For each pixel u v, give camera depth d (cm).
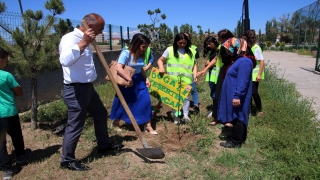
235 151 396
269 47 4206
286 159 356
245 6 805
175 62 511
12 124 343
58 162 369
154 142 428
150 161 369
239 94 374
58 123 513
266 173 332
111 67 446
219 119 409
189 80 520
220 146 418
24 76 458
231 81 390
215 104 498
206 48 577
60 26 486
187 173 341
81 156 386
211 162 366
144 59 480
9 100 338
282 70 1375
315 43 2609
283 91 720
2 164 330
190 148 404
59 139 452
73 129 333
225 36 441
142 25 1591
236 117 395
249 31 539
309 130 459
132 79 447
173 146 415
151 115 466
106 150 394
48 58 459
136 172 342
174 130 481
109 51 1042
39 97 712
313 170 306
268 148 398
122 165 360
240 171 343
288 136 413
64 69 323
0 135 326
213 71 524
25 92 655
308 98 737
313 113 559
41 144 432
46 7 468
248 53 396
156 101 685
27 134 473
